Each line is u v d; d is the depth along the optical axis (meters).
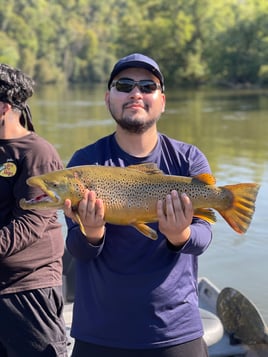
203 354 1.40
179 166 1.42
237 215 1.27
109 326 1.35
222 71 28.00
